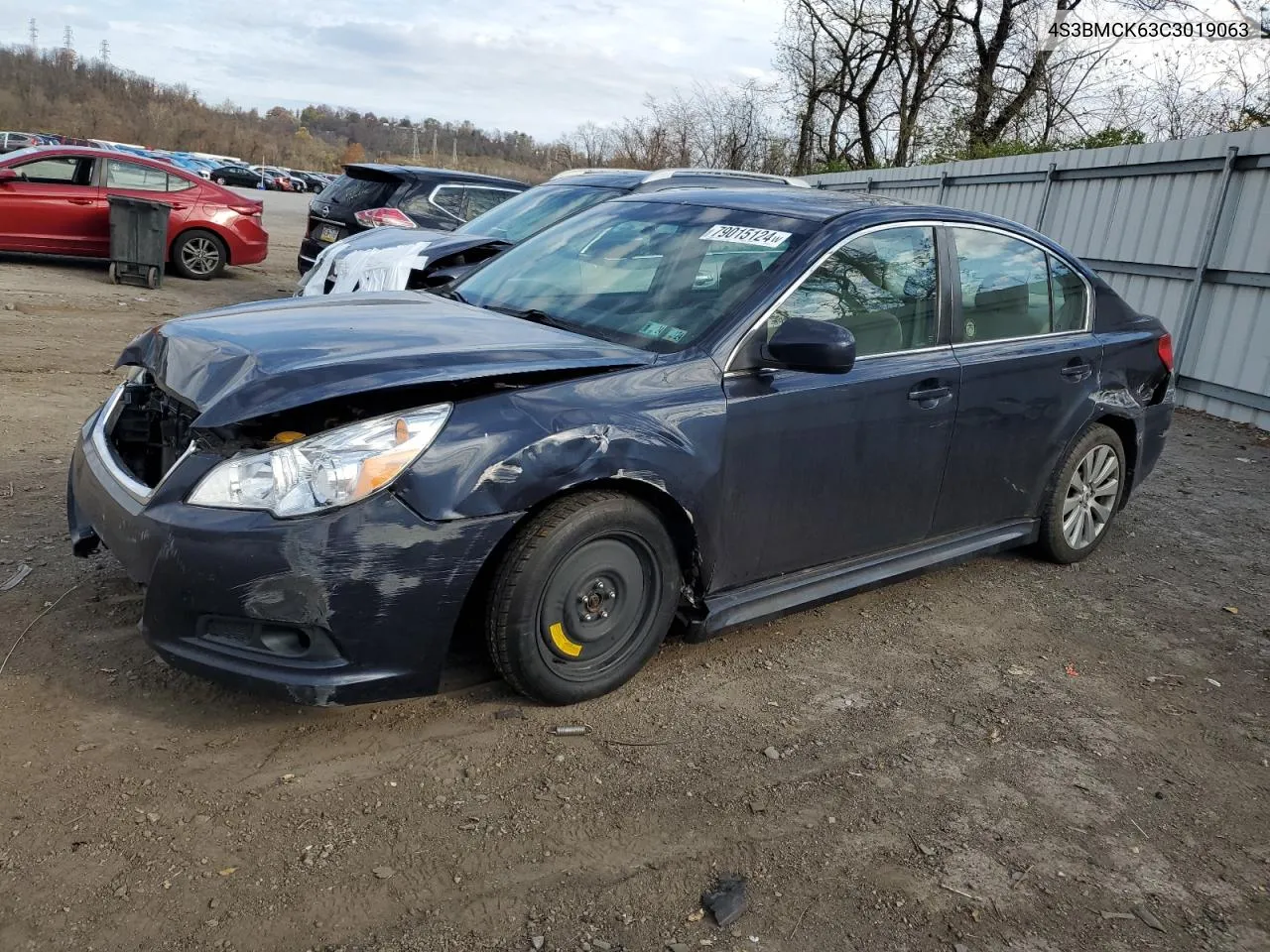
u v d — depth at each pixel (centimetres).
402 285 690
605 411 309
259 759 289
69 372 750
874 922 247
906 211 409
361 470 272
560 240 444
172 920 227
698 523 331
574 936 234
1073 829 292
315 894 239
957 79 2645
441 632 287
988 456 433
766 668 373
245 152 11012
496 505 285
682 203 431
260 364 294
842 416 366
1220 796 316
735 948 234
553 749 306
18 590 373
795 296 359
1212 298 927
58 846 247
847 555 394
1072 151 1116
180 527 270
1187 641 433
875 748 325
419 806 274
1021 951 242
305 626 272
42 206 1244
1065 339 466
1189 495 667
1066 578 494
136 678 322
